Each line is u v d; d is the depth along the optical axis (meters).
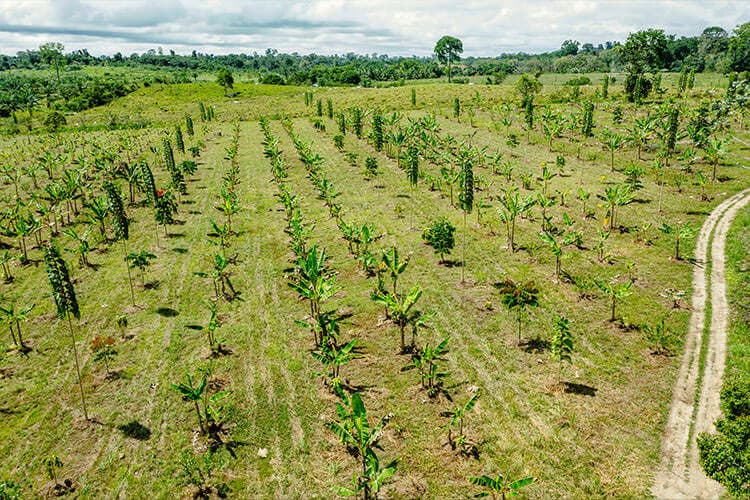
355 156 59.78
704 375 20.52
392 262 26.34
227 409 19.83
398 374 21.55
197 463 17.22
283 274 31.86
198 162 65.00
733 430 14.43
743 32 110.75
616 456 16.84
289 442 18.16
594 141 64.12
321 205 45.25
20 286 31.52
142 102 129.62
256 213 43.78
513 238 35.72
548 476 16.17
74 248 36.66
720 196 41.31
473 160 56.03
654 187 45.00
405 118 88.44
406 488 15.98
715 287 27.38
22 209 44.84
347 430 16.91
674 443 17.25
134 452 17.97
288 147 73.06
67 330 26.09
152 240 38.22
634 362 21.64
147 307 28.20
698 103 77.12
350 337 24.48
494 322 25.23
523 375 21.14
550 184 47.84
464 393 20.19
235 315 27.09
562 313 25.80
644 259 31.28
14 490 15.90
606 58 197.25
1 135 93.44
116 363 23.11
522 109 89.50
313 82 184.38
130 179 47.03
